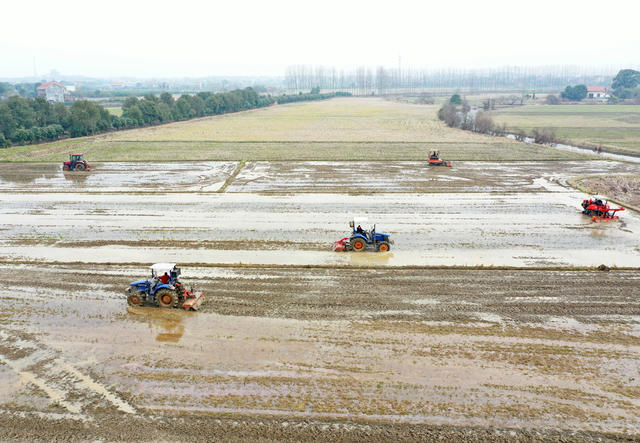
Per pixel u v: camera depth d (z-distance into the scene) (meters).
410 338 16.98
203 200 37.12
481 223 31.02
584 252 25.81
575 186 41.16
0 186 42.09
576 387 14.38
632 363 15.58
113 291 20.92
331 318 18.44
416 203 36.03
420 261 24.44
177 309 19.23
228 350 16.28
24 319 18.47
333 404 13.62
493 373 15.00
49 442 12.30
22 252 25.75
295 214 33.16
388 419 13.05
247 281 21.89
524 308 19.28
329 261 24.41
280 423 12.91
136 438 12.43
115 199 37.50
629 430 12.69
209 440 12.36
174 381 14.69
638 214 33.38
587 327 17.81
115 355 16.08
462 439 12.38
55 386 14.51
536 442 12.29
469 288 21.17
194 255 25.25
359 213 33.34
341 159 54.56
